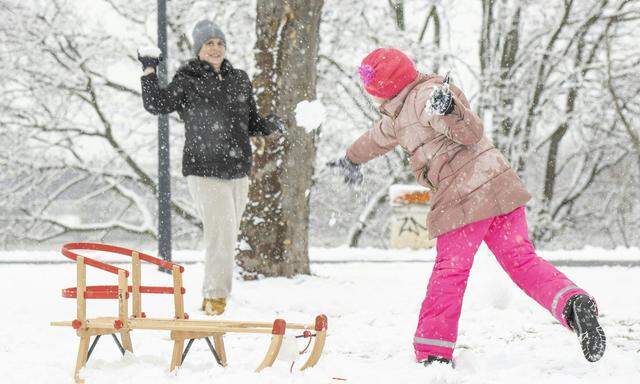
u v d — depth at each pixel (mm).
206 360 7352
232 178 11242
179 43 38281
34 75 38281
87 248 7160
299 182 15523
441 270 7520
